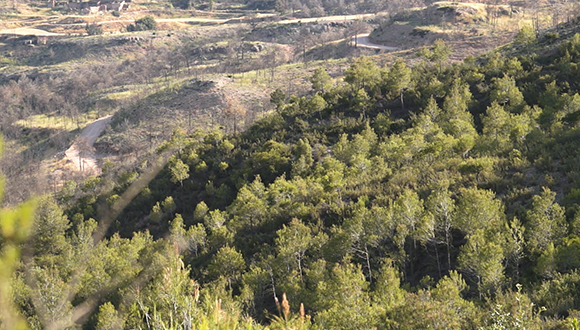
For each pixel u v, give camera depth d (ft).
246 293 93.91
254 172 199.62
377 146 186.60
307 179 172.35
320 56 507.71
